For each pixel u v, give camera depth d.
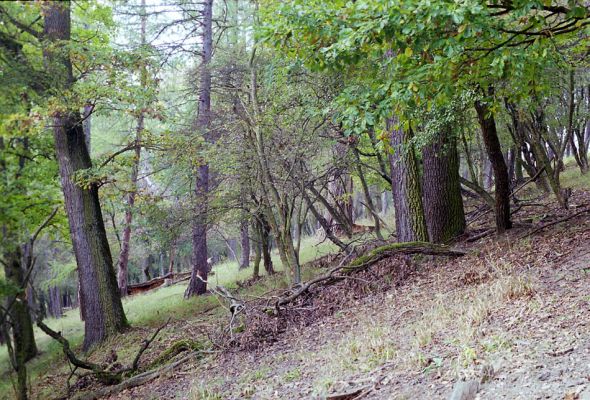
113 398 7.67
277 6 6.07
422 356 5.38
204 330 10.41
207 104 15.51
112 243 25.77
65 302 43.84
